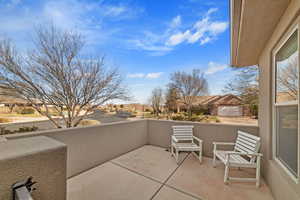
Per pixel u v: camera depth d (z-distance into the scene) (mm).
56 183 849
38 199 767
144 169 2881
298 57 1578
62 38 6375
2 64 5371
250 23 2072
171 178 2553
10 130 5293
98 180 2469
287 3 1693
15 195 669
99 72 7418
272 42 2303
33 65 5949
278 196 1931
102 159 3131
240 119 11359
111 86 7820
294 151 1749
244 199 2033
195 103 14531
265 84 2664
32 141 947
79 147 2688
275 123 2309
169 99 15375
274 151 2301
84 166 2770
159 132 4355
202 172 2779
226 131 3400
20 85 5754
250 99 9461
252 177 2627
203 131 3668
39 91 6121
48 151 817
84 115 7348
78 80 6902
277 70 2285
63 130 2459
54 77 6391
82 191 2172
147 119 4602
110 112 8773
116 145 3494
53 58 6238
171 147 3896
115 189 2229
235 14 2127
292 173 1782
